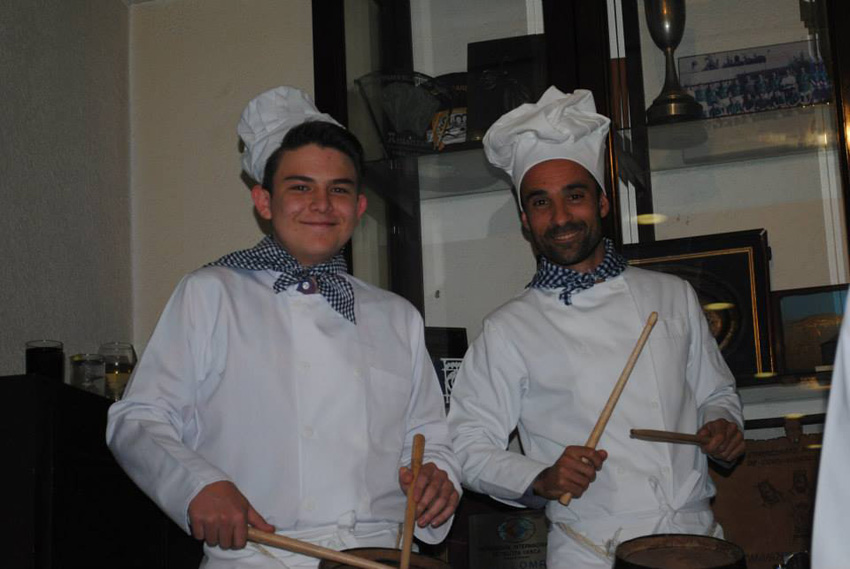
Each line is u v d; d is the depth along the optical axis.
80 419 2.45
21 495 2.25
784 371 2.84
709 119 2.97
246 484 2.22
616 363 2.55
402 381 2.41
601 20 2.99
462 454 2.55
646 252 2.95
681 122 2.98
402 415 2.39
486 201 3.13
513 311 2.69
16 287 2.91
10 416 2.28
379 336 2.43
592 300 2.64
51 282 3.06
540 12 3.09
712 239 2.93
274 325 2.33
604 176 2.88
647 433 2.41
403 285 3.07
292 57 3.48
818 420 2.83
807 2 2.96
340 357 2.34
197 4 3.57
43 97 3.12
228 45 3.53
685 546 2.02
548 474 2.37
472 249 3.11
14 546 2.23
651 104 2.99
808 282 2.94
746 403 2.89
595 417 2.51
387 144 3.11
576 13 3.00
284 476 2.22
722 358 2.71
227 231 3.44
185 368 2.28
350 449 2.27
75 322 3.15
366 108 3.10
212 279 2.35
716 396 2.63
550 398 2.58
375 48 3.15
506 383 2.63
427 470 2.21
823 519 1.19
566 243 2.63
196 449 2.28
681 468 2.47
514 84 3.09
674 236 3.02
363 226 3.01
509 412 2.62
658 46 3.01
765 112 2.95
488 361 2.64
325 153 2.46
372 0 3.16
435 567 1.91
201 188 3.47
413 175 3.13
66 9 3.28
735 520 2.79
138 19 3.58
